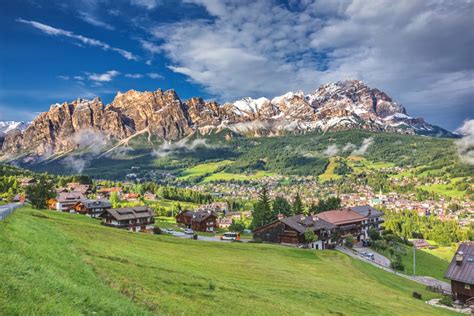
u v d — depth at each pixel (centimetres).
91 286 2353
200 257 6456
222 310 2948
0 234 2542
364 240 14238
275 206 19888
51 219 6594
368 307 4609
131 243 6094
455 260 8069
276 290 4622
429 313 5294
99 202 17100
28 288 1692
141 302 2477
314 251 9519
